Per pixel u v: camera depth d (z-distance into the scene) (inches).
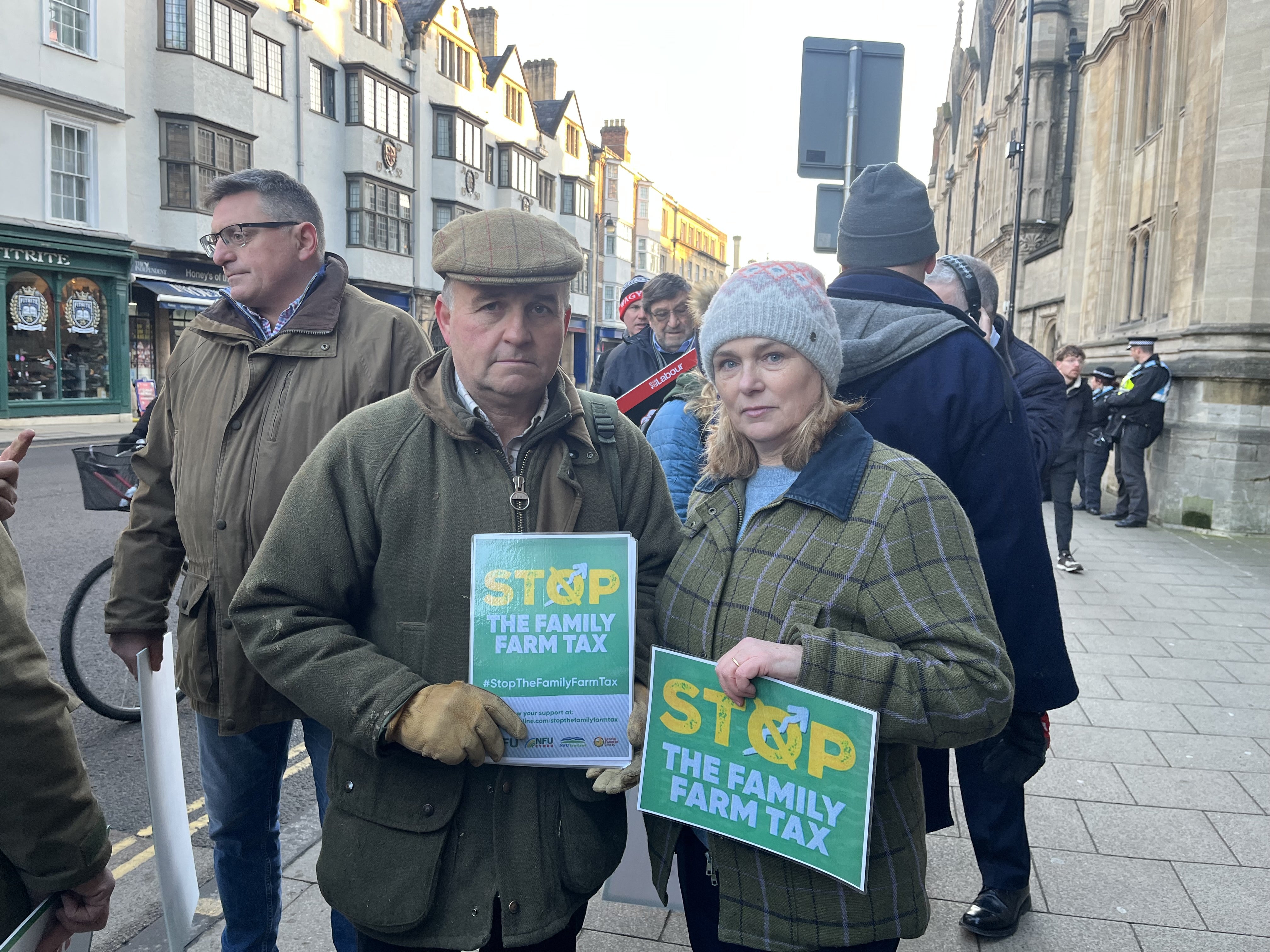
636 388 149.6
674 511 66.1
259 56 855.7
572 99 1561.3
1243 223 342.0
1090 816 121.3
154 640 82.0
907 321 76.9
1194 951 92.8
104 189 690.8
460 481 55.6
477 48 1221.1
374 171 1013.2
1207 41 361.7
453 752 49.4
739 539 57.2
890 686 48.8
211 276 808.3
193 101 751.1
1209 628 214.2
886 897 53.8
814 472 54.1
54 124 653.3
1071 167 799.7
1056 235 767.7
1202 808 123.6
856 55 179.2
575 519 57.4
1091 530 361.7
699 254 2773.1
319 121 943.7
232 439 74.5
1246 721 155.1
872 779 48.0
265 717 74.7
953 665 49.5
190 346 79.7
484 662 52.6
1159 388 361.7
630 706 53.8
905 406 75.3
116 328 722.2
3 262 629.9
